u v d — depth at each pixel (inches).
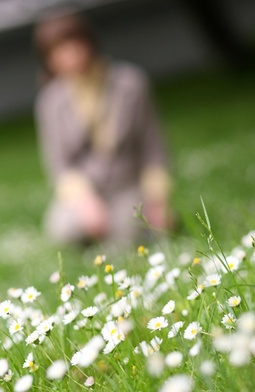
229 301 82.0
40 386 83.7
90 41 264.5
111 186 261.9
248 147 492.1
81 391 79.8
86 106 266.8
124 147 265.9
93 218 255.9
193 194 296.4
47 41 263.1
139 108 268.2
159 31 1113.4
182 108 803.4
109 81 268.8
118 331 82.4
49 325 87.4
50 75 270.7
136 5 1107.9
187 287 112.7
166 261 124.0
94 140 266.1
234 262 94.0
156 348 80.8
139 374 78.3
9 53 1139.3
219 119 668.7
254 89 815.1
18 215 452.4
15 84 1147.3
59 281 107.3
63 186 264.8
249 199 318.7
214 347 75.2
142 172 266.1
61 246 276.2
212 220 189.9
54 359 93.0
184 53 1101.1
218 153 497.4
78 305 109.0
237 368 69.2
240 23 1069.1
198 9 904.9
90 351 79.3
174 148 564.1
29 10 1060.5
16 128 992.2
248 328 69.4
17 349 95.6
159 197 255.3
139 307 100.7
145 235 242.8
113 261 152.0
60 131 267.4
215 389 70.5
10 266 296.0
